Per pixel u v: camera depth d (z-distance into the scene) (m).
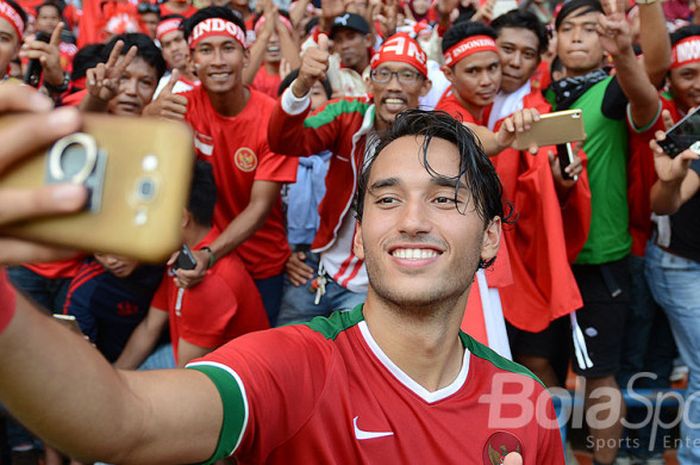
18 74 3.62
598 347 3.14
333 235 3.17
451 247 1.21
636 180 3.15
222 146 3.15
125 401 0.86
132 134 0.60
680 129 2.78
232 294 2.85
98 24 4.90
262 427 1.08
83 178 0.58
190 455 0.97
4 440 3.11
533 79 3.86
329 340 1.23
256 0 5.32
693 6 4.89
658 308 3.44
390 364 1.25
